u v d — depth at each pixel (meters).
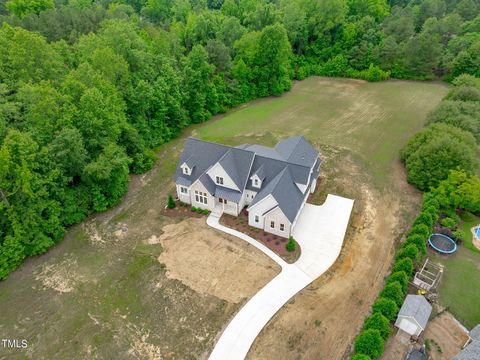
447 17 87.38
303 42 88.56
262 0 102.00
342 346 26.52
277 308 29.42
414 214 40.34
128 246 36.03
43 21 68.31
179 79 57.91
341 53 88.38
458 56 76.69
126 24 58.94
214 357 25.97
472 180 38.22
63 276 32.72
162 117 55.16
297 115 66.25
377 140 56.50
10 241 32.38
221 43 67.88
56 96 37.53
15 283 32.06
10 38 46.25
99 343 27.06
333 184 45.72
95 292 31.12
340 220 39.41
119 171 40.25
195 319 28.69
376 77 82.44
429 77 81.50
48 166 35.31
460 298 30.31
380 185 45.53
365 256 34.66
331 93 76.81
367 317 28.53
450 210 39.22
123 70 47.91
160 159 51.59
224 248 35.47
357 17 92.62
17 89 40.72
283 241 36.22
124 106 46.44
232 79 70.75
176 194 43.62
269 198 35.38
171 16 99.50
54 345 26.98
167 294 30.83
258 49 71.44
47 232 35.50
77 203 38.69
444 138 42.53
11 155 31.84
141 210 41.09
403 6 110.19
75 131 36.16
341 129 60.47
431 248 35.50
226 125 62.38
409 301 27.72
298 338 27.12
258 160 39.81
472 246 35.72
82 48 54.69
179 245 35.97
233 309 29.41
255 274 32.59
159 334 27.62
